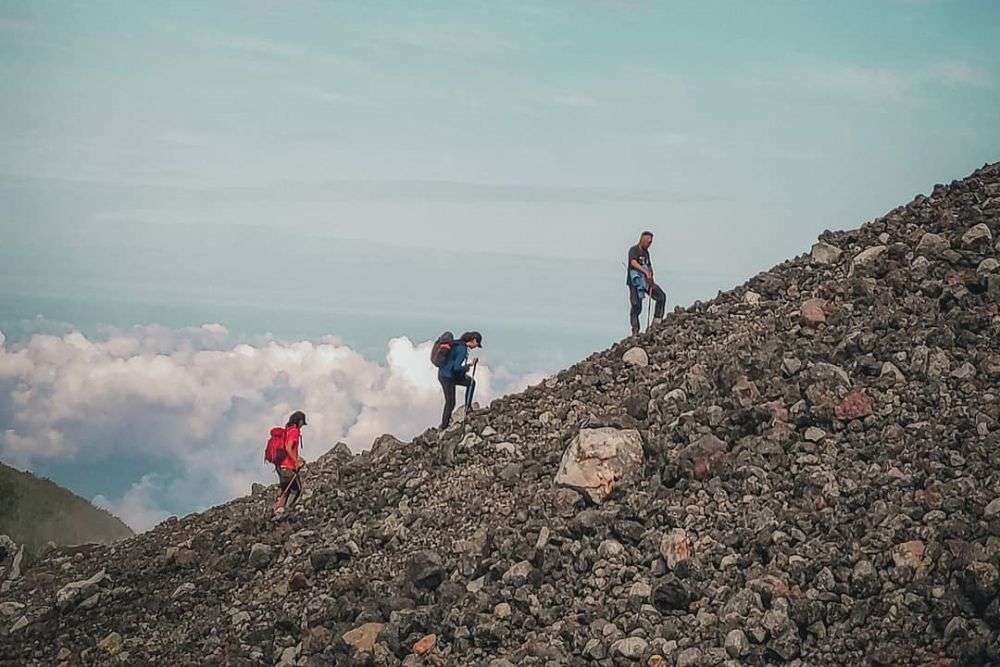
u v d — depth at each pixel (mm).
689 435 15820
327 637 14961
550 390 21031
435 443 21125
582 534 14820
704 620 12312
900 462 13750
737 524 13750
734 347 18703
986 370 15016
